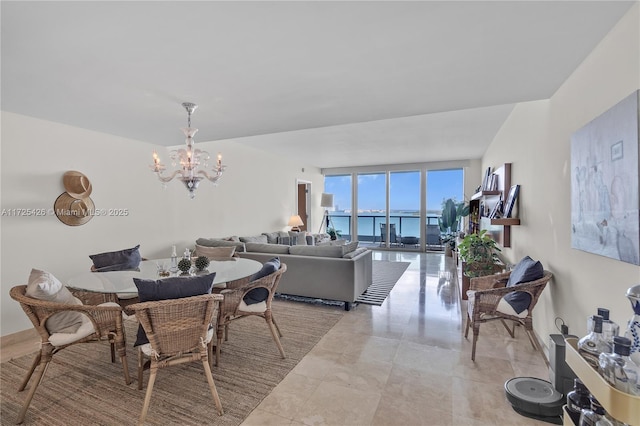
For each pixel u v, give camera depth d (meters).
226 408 1.96
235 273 2.72
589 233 1.76
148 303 1.75
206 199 5.21
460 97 2.54
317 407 1.97
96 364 2.52
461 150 6.68
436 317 3.53
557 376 1.95
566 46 1.73
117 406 1.99
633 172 1.34
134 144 4.05
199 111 2.88
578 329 2.00
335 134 5.28
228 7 1.37
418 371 2.38
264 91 2.39
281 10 1.40
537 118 2.80
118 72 2.05
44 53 1.78
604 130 1.59
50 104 2.68
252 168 6.42
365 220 9.45
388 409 1.94
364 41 1.68
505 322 3.27
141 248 4.13
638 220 1.31
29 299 1.91
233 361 2.55
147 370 2.37
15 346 2.88
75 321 2.10
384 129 4.93
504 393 2.09
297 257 4.01
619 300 1.53
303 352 2.70
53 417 1.89
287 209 7.77
